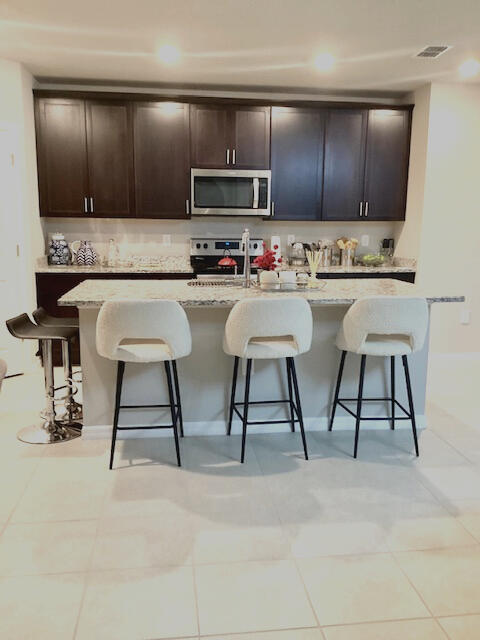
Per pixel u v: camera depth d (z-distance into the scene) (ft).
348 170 16.71
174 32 11.59
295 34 11.71
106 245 17.06
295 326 8.91
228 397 10.64
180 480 8.73
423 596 6.08
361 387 9.71
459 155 16.10
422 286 16.60
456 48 12.60
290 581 6.30
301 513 7.78
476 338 17.22
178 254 17.40
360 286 11.46
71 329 10.39
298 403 9.59
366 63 13.73
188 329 8.88
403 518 7.68
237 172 16.16
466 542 7.12
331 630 5.57
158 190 16.03
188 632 5.51
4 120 13.89
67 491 8.32
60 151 15.51
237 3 10.04
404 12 10.48
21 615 5.70
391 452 9.96
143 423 10.47
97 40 12.10
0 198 14.07
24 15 10.64
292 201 16.63
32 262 14.96
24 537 7.08
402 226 17.48
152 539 7.07
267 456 9.71
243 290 10.61
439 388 13.98
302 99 17.01
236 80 15.44
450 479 8.91
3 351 14.51
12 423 11.14
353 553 6.84
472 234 16.57
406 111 16.66
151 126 15.70
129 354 8.62
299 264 16.98
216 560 6.66
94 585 6.17
